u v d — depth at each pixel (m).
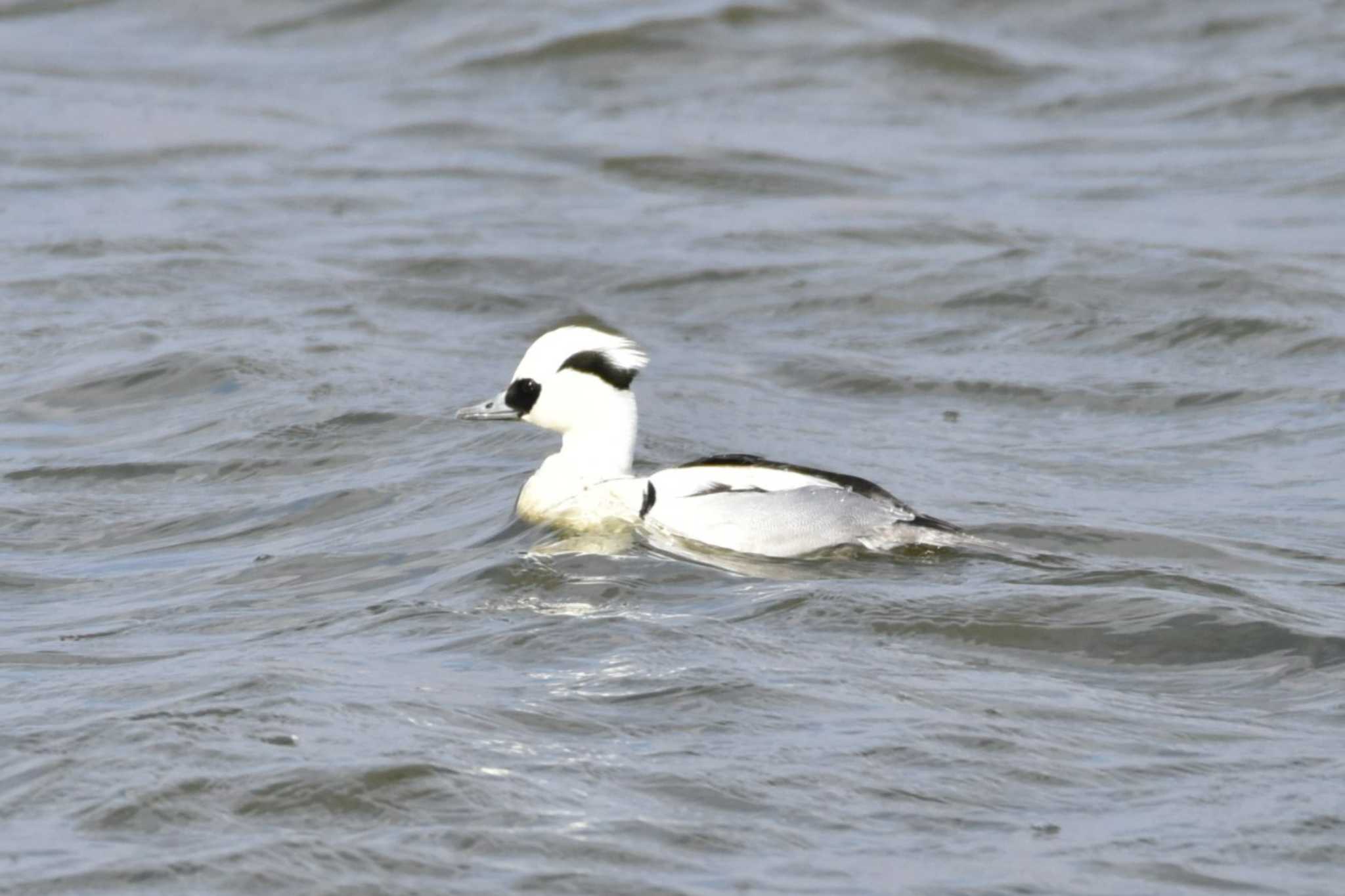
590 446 14.52
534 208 26.64
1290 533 14.17
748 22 34.91
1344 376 19.09
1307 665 10.91
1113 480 15.88
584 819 8.71
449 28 35.53
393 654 11.05
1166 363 19.94
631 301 22.59
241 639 11.61
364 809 8.81
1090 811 8.91
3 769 9.37
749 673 10.52
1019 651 11.16
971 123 31.20
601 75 33.41
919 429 17.73
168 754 9.38
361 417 17.41
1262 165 28.28
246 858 8.36
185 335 20.17
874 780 9.16
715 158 28.98
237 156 29.16
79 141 29.59
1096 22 35.56
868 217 25.98
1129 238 24.62
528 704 10.05
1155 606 11.66
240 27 36.28
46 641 11.80
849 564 13.05
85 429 17.50
